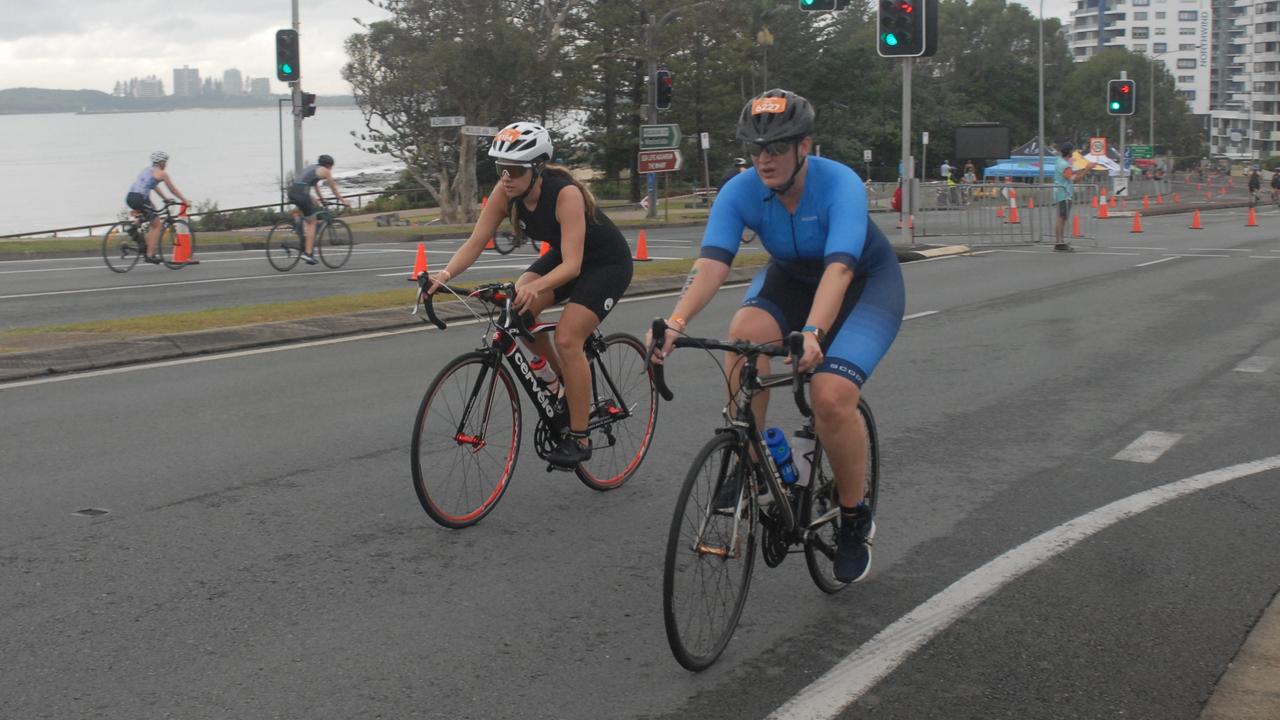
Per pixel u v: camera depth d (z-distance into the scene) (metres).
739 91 74.12
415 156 36.75
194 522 5.44
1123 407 8.11
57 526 5.35
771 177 4.11
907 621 4.36
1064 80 119.50
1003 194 25.58
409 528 5.41
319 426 7.36
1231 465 6.56
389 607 4.45
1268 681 3.81
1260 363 9.76
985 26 115.62
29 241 23.36
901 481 6.30
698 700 3.71
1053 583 4.74
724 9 49.97
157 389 8.45
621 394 6.21
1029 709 3.64
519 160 5.34
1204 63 193.12
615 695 3.74
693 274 4.19
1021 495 6.02
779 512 4.23
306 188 17.58
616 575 4.85
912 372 9.46
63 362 9.17
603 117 55.88
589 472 6.04
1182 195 65.38
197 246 24.02
